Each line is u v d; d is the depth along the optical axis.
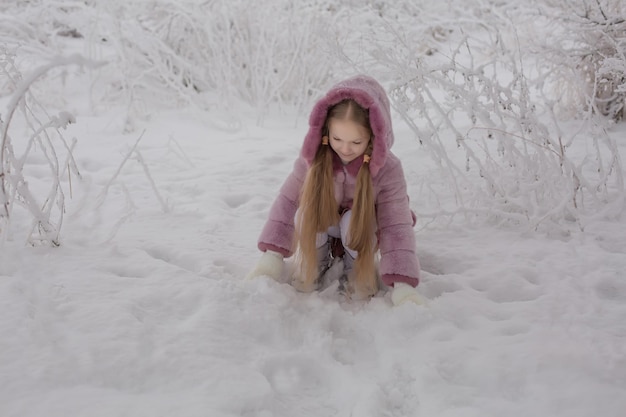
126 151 4.51
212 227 3.21
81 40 7.44
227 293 2.43
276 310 2.38
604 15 4.87
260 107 5.52
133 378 1.93
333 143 2.48
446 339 2.27
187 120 5.52
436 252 3.03
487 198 3.38
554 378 2.01
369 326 2.38
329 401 2.01
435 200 3.73
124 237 2.99
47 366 1.91
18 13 6.53
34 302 2.26
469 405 1.92
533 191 3.52
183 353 2.05
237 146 4.85
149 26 6.39
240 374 1.99
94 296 2.34
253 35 6.08
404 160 4.51
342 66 5.06
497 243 3.15
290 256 2.71
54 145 4.54
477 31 7.16
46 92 5.48
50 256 2.63
